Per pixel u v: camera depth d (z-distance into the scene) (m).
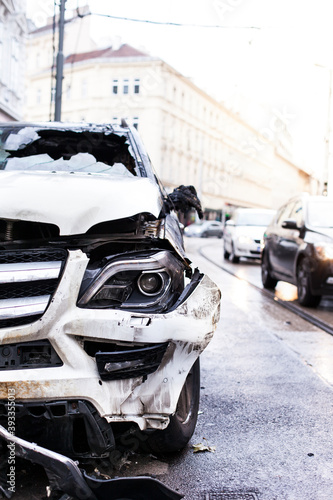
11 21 26.16
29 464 3.13
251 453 3.56
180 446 3.40
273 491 3.06
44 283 2.80
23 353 2.75
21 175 3.46
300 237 9.74
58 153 4.59
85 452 2.88
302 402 4.56
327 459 3.51
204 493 3.01
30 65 53.47
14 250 2.88
